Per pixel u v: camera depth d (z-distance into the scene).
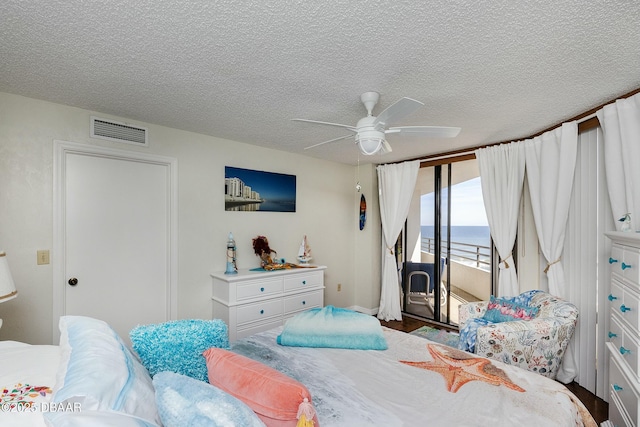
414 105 1.63
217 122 2.79
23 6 1.28
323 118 2.67
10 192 2.20
